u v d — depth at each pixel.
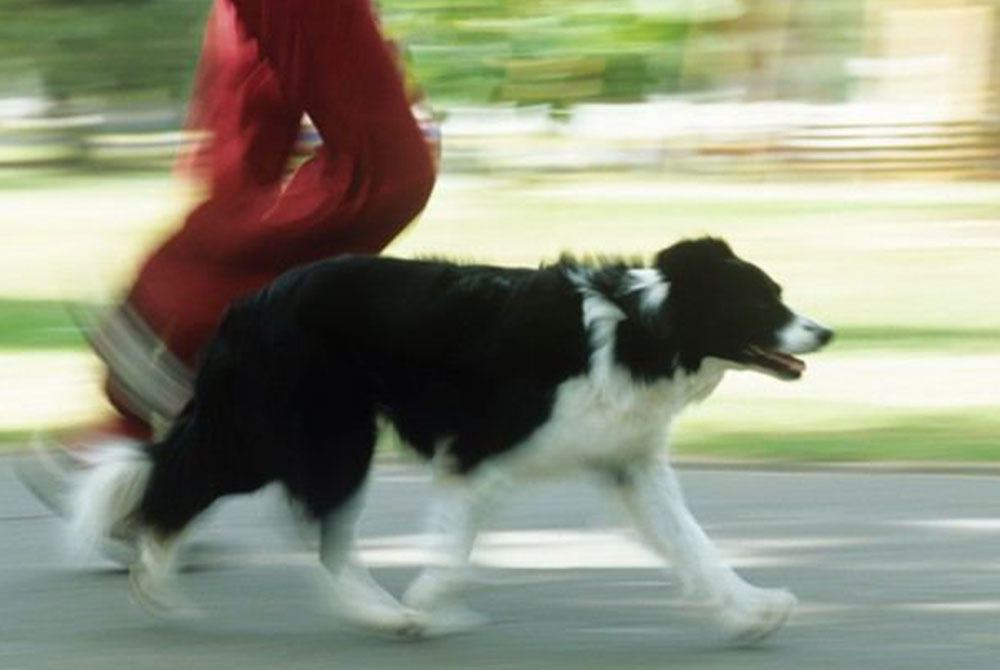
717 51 25.75
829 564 8.62
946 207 26.47
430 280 7.48
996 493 10.01
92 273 19.59
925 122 31.50
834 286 18.72
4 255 21.45
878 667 7.11
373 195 8.35
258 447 7.60
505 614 7.85
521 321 7.30
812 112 32.62
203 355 7.72
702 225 24.11
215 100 8.64
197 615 7.85
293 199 8.39
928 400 12.73
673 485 7.54
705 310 7.23
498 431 7.34
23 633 7.59
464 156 32.16
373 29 8.38
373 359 7.48
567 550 8.84
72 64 30.45
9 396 12.76
